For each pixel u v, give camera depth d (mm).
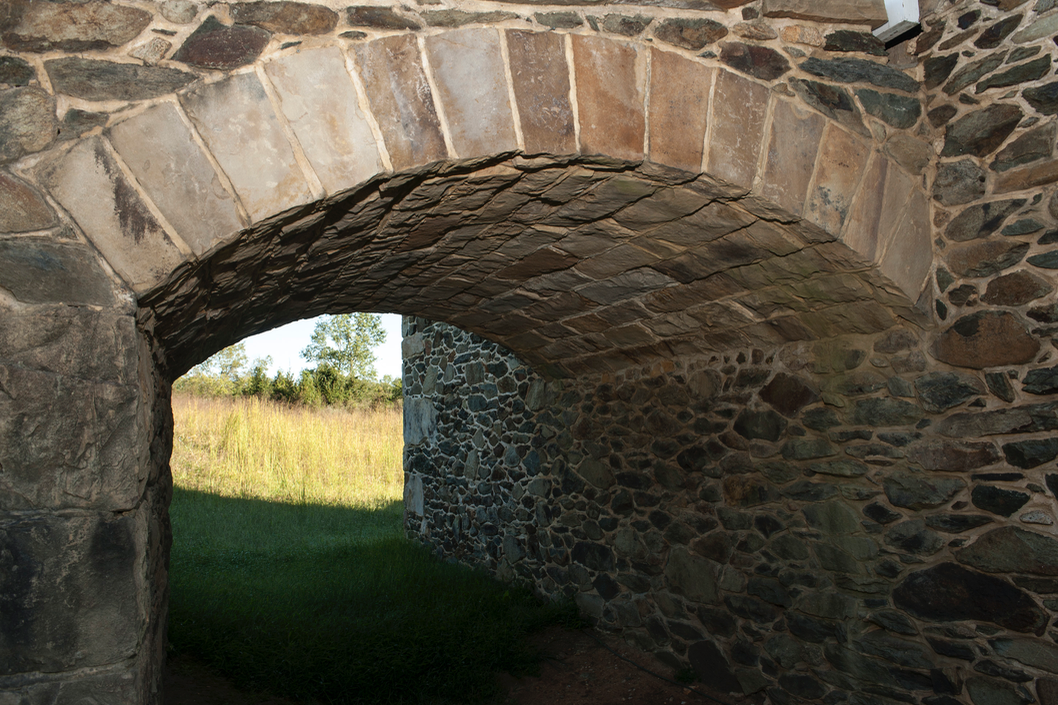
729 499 3887
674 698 3922
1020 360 2609
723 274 3199
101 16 1821
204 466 10867
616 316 4020
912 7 2678
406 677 4000
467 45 2174
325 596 5312
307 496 10281
